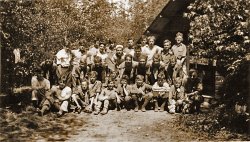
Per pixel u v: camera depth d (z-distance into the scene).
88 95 12.23
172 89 12.06
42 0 17.28
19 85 13.22
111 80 12.27
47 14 18.27
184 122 10.65
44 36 16.39
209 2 10.14
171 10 14.63
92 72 12.19
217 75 11.73
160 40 16.30
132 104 12.52
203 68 12.71
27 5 13.72
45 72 12.66
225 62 10.38
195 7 10.86
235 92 10.16
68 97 11.75
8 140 9.11
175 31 15.03
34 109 11.53
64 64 12.92
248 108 9.62
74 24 22.50
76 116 11.52
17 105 12.05
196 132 9.88
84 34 23.28
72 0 23.30
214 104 11.30
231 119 9.98
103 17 24.83
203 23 10.29
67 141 9.22
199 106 11.56
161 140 9.28
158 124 10.72
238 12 9.69
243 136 9.37
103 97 11.99
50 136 9.60
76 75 12.66
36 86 11.73
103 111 11.80
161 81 12.17
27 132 9.78
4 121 10.32
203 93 12.50
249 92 9.74
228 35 9.94
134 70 12.55
